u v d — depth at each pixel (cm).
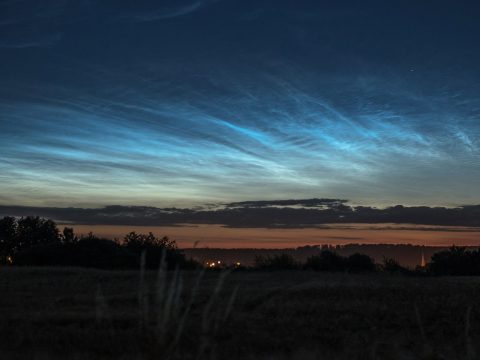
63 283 2569
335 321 1568
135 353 1138
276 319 1578
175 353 1029
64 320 1509
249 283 2530
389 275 3031
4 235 6888
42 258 4331
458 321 1593
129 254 4266
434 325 1545
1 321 1487
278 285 2395
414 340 1330
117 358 1122
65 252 4338
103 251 4347
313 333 1410
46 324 1461
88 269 3238
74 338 1298
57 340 1285
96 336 1305
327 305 1806
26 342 1266
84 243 4444
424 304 1852
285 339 1338
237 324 1464
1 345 1213
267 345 1285
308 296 2022
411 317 1633
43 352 1154
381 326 1530
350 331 1441
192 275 2822
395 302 1894
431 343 1275
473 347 1185
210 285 2398
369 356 1159
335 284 2283
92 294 2131
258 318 1582
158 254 4253
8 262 4444
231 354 1170
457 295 2041
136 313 1518
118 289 2302
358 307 1777
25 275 2938
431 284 2403
